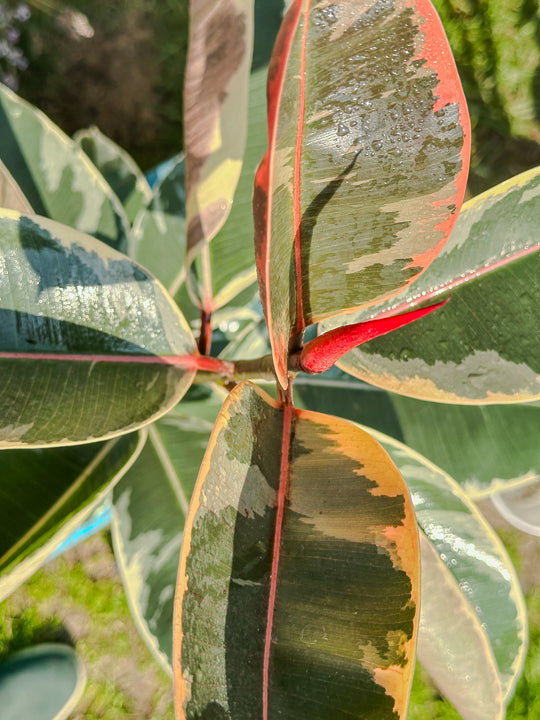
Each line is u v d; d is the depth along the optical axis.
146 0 0.65
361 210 0.17
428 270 0.23
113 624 0.55
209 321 0.25
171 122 0.66
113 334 0.21
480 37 0.70
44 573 0.54
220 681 0.14
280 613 0.15
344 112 0.16
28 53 0.63
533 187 0.22
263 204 0.13
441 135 0.16
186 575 0.14
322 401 0.28
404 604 0.15
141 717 0.54
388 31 0.15
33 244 0.20
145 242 0.32
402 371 0.23
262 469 0.17
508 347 0.22
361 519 0.16
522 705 0.55
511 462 0.27
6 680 0.50
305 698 0.14
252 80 0.24
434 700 0.54
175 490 0.29
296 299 0.18
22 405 0.19
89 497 0.22
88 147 0.38
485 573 0.27
